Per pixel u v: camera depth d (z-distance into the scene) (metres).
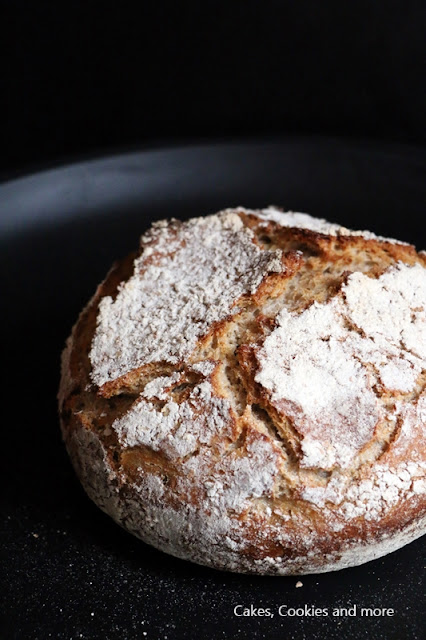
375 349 0.57
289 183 0.84
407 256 0.63
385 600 0.59
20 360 0.74
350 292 0.59
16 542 0.62
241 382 0.57
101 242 0.81
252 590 0.59
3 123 1.00
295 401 0.56
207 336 0.58
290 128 0.99
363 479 0.55
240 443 0.56
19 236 0.80
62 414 0.62
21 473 0.67
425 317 0.59
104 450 0.58
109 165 0.82
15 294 0.78
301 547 0.56
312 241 0.61
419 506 0.56
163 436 0.56
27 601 0.59
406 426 0.56
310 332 0.58
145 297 0.61
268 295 0.59
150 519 0.57
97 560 0.61
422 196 0.83
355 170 0.84
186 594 0.59
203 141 0.84
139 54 0.98
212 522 0.56
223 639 0.57
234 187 0.84
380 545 0.57
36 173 0.81
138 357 0.58
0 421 0.70
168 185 0.83
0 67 0.98
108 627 0.58
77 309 0.77
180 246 0.64
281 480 0.55
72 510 0.64
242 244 0.62
